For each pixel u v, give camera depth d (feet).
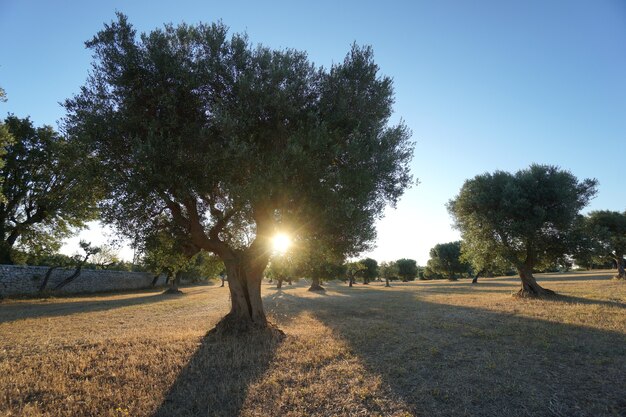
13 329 49.01
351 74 38.68
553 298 80.43
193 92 35.09
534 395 21.86
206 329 47.39
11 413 19.84
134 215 37.73
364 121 37.91
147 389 23.61
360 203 34.32
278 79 34.81
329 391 23.13
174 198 36.04
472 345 34.65
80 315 66.44
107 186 35.42
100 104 35.04
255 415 19.98
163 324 53.78
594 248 82.74
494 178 92.48
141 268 207.31
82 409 20.56
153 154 30.60
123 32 35.53
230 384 24.36
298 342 36.63
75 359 29.84
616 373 25.03
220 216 41.42
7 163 99.30
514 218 87.30
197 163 32.81
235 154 30.89
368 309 72.64
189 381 25.12
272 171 31.27
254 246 40.40
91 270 150.51
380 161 36.27
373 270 285.84
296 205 33.32
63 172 102.63
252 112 34.09
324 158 33.91
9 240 108.17
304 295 134.21
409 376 25.72
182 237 42.04
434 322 50.08
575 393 21.94
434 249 290.76
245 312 40.32
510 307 65.77
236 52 36.19
